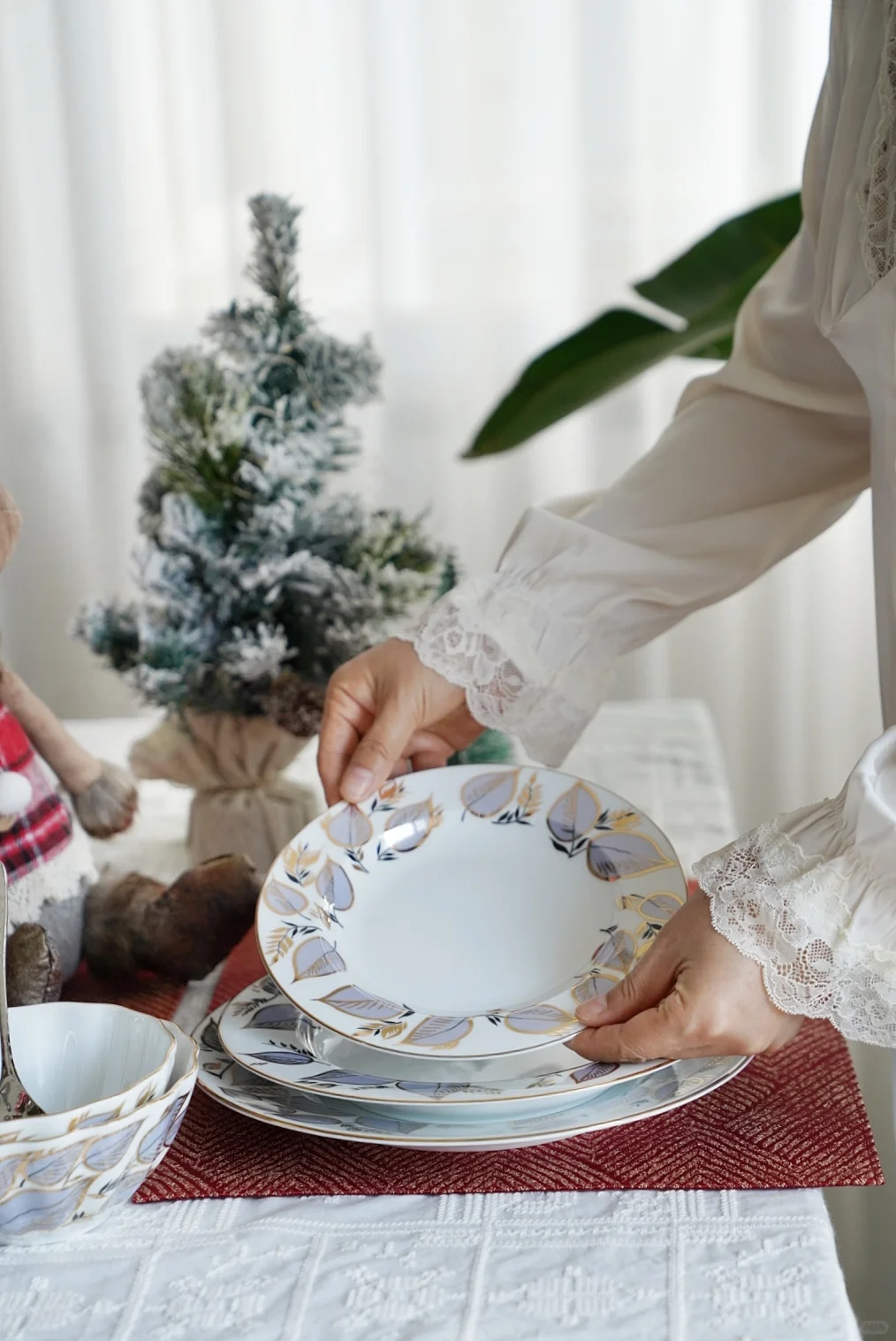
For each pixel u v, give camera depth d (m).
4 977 0.56
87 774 0.88
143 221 2.08
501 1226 0.54
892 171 0.68
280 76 2.03
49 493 2.17
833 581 2.11
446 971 0.67
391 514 1.05
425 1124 0.58
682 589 0.92
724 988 0.59
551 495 2.17
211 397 0.99
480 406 2.15
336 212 2.09
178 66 2.03
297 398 1.01
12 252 2.08
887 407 0.70
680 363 2.10
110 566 2.20
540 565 0.92
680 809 1.09
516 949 0.68
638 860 0.70
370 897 0.72
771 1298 0.49
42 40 2.01
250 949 0.84
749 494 0.93
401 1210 0.56
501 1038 0.58
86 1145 0.50
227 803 1.00
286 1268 0.52
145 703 1.01
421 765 0.95
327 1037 0.65
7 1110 0.55
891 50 0.67
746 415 0.93
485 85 2.03
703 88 2.00
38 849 0.73
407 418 2.15
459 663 0.87
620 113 2.03
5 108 2.04
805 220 0.85
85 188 2.06
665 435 0.98
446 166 2.06
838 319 0.73
